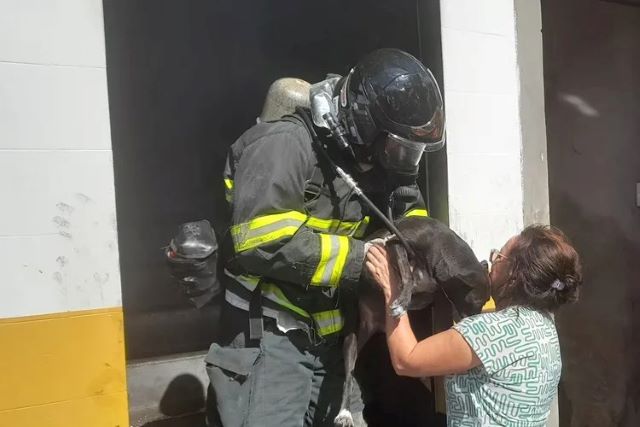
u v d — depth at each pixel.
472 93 2.90
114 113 4.19
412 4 3.08
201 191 4.37
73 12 2.04
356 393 2.51
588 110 4.05
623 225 4.20
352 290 2.22
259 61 4.39
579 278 1.86
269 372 2.18
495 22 2.96
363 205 2.27
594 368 4.11
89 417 2.06
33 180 1.99
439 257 2.10
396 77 2.09
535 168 3.07
